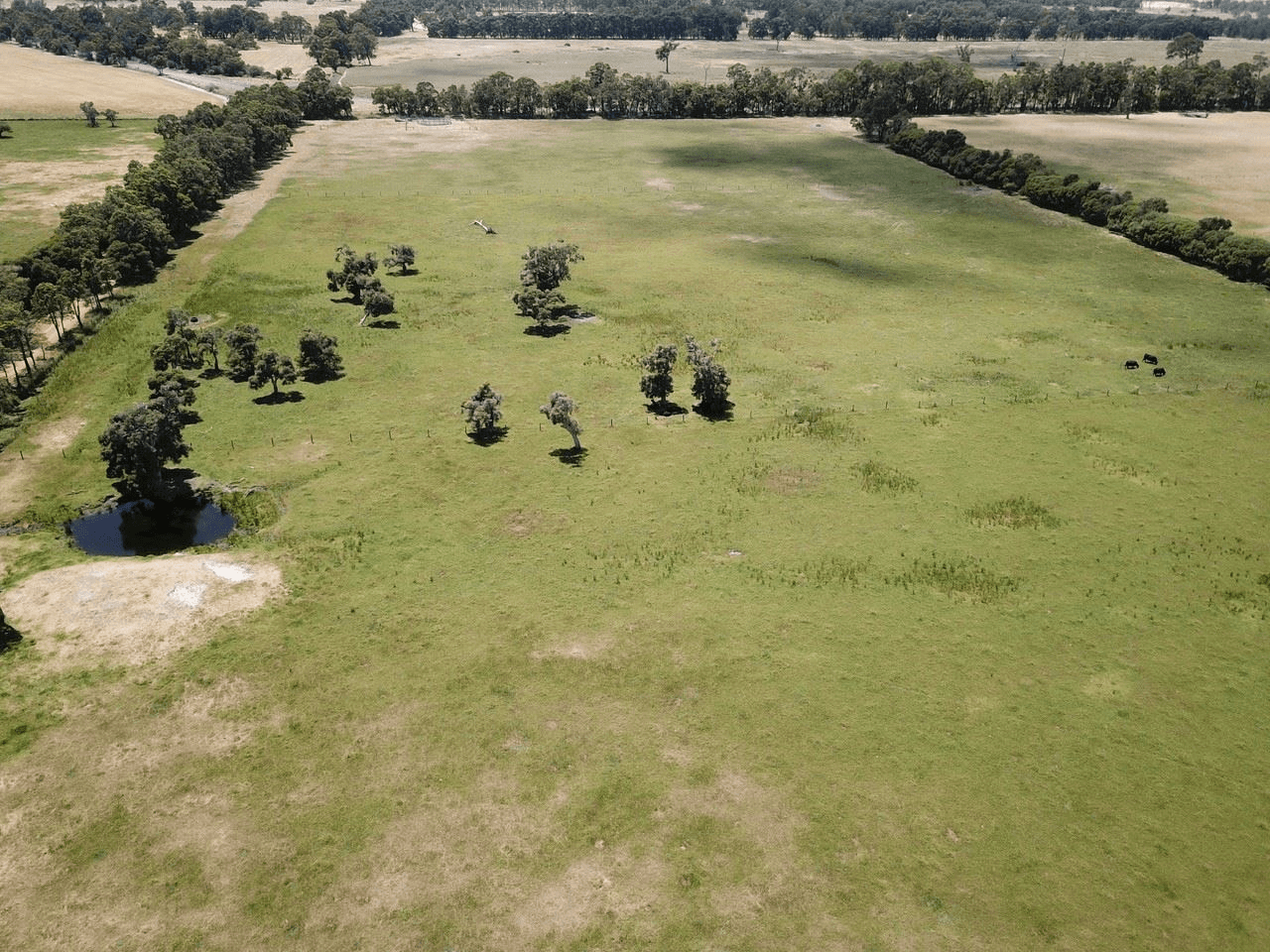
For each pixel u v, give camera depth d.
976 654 56.56
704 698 52.84
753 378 96.12
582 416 87.12
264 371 88.00
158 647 56.16
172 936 39.38
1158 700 53.03
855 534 68.69
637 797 46.41
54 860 42.69
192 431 83.25
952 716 51.72
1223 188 169.75
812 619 59.41
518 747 49.38
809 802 46.22
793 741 49.97
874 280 127.38
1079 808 46.06
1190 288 123.00
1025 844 44.09
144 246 126.19
